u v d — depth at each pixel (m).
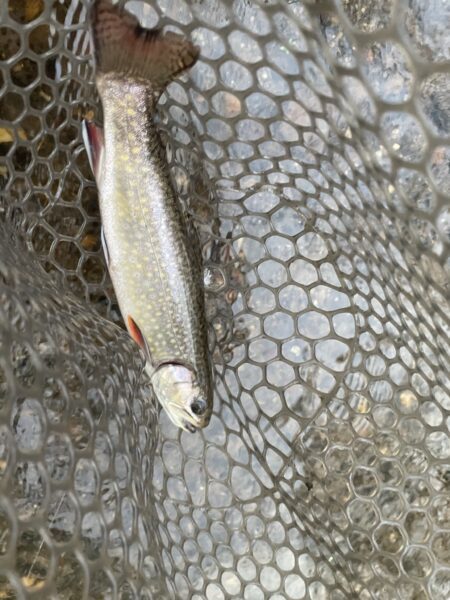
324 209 0.38
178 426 0.35
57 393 0.25
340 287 0.39
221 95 0.37
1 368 0.21
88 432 0.25
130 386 0.33
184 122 0.38
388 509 0.41
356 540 0.41
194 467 0.39
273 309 0.40
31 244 0.35
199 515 0.37
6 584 0.32
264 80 0.37
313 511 0.40
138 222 0.32
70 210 0.38
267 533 0.38
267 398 0.43
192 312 0.34
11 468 0.18
